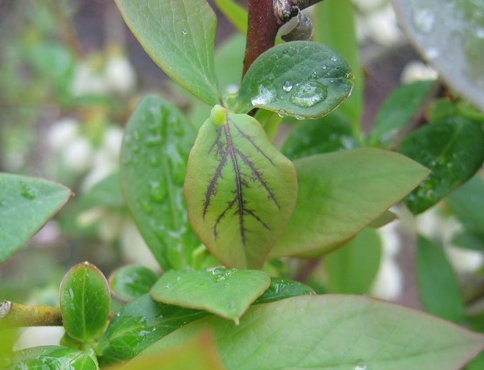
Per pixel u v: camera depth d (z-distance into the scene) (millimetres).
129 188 151
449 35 87
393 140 177
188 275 117
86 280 121
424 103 173
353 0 249
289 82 114
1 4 585
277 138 289
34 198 120
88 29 679
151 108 156
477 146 158
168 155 154
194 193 114
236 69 222
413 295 494
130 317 124
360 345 102
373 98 529
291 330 106
